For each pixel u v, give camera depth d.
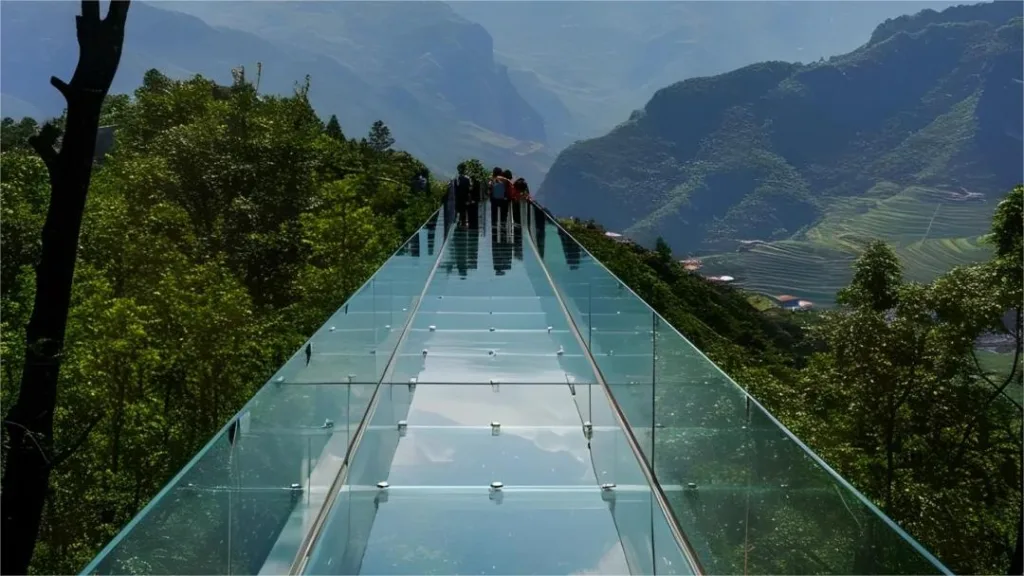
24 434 8.23
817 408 21.20
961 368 19.83
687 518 5.20
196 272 23.53
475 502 6.57
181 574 3.13
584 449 7.66
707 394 4.80
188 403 21.53
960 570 17.77
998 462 19.53
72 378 18.47
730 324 52.34
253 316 25.03
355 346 6.77
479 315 11.97
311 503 5.17
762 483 3.85
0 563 8.15
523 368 9.66
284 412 4.53
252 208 34.44
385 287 8.76
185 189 34.84
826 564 3.15
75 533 18.75
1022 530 14.37
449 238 20.19
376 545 6.03
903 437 20.05
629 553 5.97
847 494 2.96
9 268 21.42
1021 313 19.67
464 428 8.06
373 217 36.78
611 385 8.16
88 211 25.98
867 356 19.14
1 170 24.94
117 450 18.70
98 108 8.19
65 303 8.36
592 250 46.62
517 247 18.89
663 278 56.56
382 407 8.02
